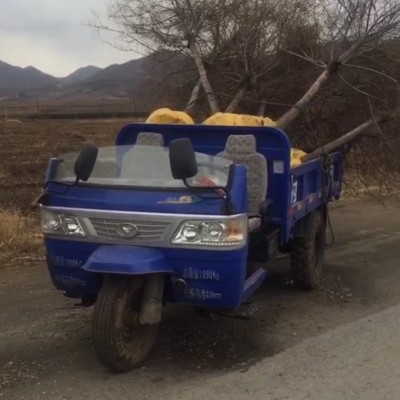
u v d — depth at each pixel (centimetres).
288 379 511
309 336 613
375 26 902
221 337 608
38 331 621
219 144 675
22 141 2962
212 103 960
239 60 1027
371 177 1122
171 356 559
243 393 485
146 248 514
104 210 521
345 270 884
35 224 1137
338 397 477
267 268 877
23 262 887
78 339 600
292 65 1002
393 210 1421
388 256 974
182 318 657
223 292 517
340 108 988
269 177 657
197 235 502
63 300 716
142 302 517
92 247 532
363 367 535
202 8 1038
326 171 846
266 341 599
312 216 781
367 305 720
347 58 891
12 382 507
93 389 493
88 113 6188
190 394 483
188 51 1074
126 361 518
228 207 501
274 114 1025
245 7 1021
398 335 616
